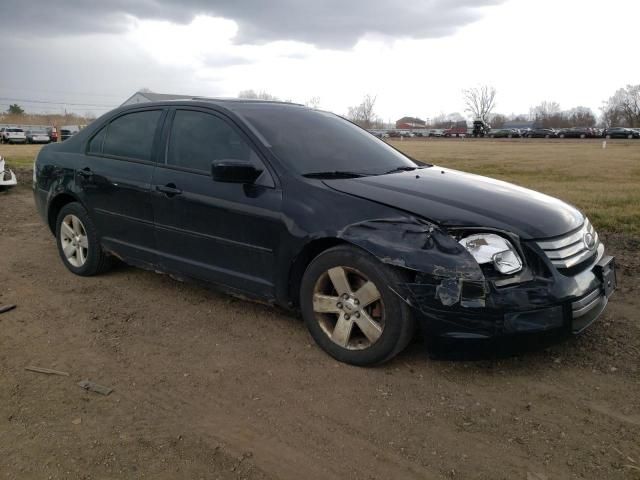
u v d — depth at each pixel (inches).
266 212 138.3
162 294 179.9
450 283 113.6
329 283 134.0
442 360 120.6
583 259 128.0
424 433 106.0
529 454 99.5
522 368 129.8
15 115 3612.2
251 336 148.3
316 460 98.6
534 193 149.7
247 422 109.9
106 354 138.5
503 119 4318.4
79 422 109.2
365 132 185.5
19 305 170.9
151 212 166.1
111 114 189.5
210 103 163.3
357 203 128.0
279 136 152.2
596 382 123.5
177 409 114.3
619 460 97.3
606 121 4008.4
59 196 200.2
